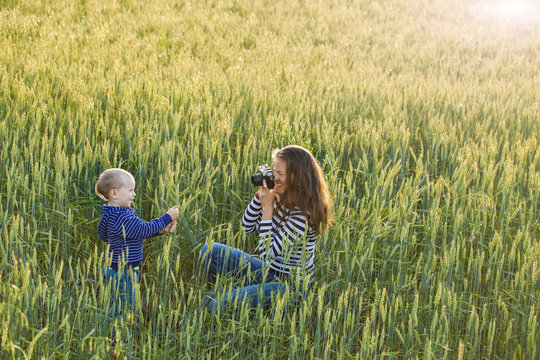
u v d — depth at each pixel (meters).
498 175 5.80
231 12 16.05
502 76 12.52
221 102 6.74
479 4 23.27
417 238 5.01
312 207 3.73
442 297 3.64
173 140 5.04
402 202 4.29
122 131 5.61
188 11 15.24
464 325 4.08
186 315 3.45
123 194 3.83
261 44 12.26
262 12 16.94
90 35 11.10
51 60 8.14
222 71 9.21
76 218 4.50
